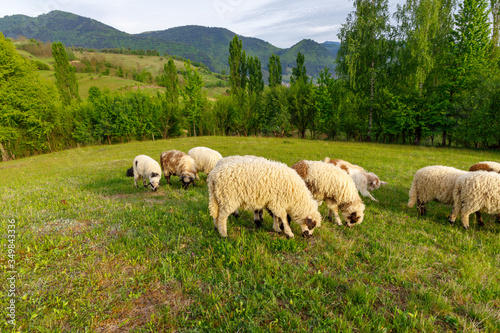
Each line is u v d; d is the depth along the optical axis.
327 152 19.11
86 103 37.69
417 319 2.81
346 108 34.03
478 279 3.63
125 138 40.25
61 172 13.70
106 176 11.56
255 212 5.46
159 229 5.02
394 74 29.05
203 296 3.21
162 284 3.45
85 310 2.92
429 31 26.52
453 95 26.06
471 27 23.95
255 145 24.31
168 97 50.34
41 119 29.41
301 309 3.07
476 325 2.86
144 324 2.81
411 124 27.19
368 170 12.55
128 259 3.95
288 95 40.75
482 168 7.56
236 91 49.47
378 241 4.79
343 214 5.63
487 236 5.14
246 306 2.97
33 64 28.58
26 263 3.78
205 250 4.26
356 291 3.25
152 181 8.44
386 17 27.36
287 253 4.30
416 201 7.23
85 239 4.62
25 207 6.34
